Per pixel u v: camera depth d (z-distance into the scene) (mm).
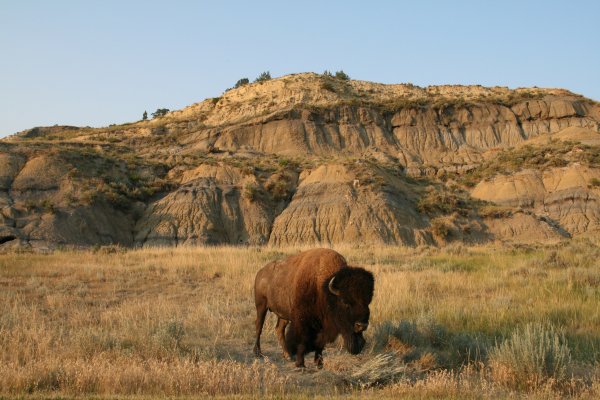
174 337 11867
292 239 61250
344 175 69688
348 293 8766
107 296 19312
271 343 12594
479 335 12266
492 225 65812
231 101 130125
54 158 65938
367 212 61844
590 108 122562
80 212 57938
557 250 29594
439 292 18266
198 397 7609
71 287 21000
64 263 28266
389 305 15258
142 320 14273
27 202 56750
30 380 8422
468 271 23953
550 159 87188
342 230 60500
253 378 8789
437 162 105688
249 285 20516
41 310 16266
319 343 9961
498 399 8133
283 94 123875
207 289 20688
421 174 98750
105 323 14211
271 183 70062
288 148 102375
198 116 124500
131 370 8688
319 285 9531
